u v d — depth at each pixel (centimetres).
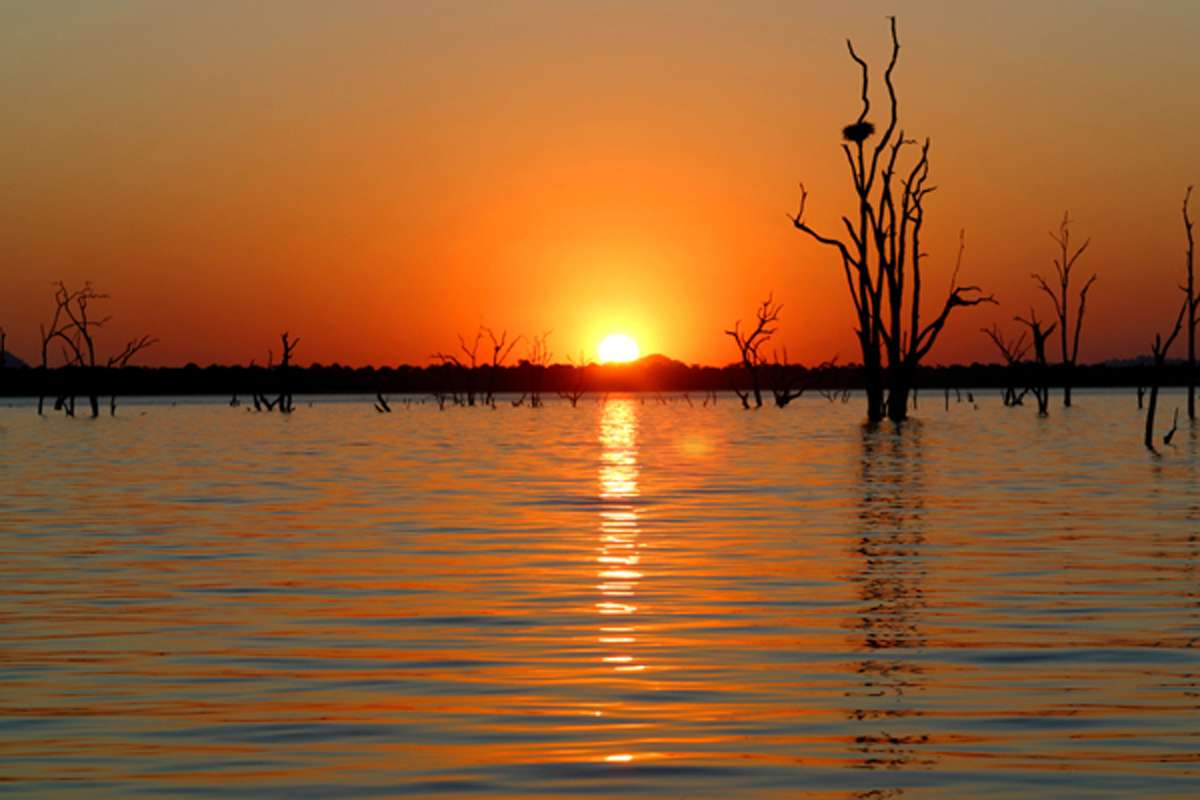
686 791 1402
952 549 3303
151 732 1636
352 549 3381
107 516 4206
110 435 10781
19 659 2067
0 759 1524
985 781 1427
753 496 4831
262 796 1387
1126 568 2964
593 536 3634
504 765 1493
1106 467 6175
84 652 2117
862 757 1518
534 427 12350
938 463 6556
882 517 4066
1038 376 14675
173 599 2619
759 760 1508
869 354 11181
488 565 3084
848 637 2209
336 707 1758
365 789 1409
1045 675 1925
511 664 2019
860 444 8400
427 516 4178
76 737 1616
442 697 1809
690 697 1805
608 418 14962
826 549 3322
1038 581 2786
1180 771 1457
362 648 2144
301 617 2425
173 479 5825
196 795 1390
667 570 2989
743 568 3011
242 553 3306
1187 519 3938
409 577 2903
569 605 2541
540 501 4688
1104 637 2198
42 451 8250
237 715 1719
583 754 1535
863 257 10888
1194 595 2606
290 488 5322
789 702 1773
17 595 2669
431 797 1382
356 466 6706
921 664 2003
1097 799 1365
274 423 13912
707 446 8388
